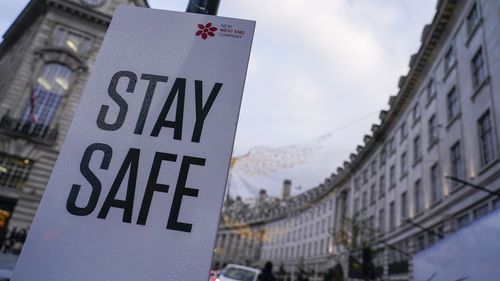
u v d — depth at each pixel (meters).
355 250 23.66
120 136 1.66
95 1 21.81
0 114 18.17
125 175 1.58
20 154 18.02
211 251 1.44
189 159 1.61
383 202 27.77
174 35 1.88
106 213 1.51
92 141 1.65
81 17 21.25
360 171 36.22
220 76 1.78
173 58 1.82
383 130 29.27
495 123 12.53
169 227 1.48
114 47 1.85
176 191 1.54
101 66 1.81
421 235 19.53
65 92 19.77
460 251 6.39
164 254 1.44
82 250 1.45
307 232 49.66
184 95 1.74
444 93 18.05
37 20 21.73
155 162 1.60
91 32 21.20
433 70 20.12
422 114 21.25
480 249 5.62
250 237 66.19
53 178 1.57
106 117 1.70
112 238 1.47
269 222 64.12
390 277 22.89
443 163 17.25
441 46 19.17
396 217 24.11
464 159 14.98
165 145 1.64
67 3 20.91
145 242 1.47
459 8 17.00
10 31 27.42
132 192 1.55
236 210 71.38
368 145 32.28
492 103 12.86
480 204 13.32
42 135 18.64
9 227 16.78
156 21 1.91
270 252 60.91
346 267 32.34
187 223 1.49
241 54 1.83
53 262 1.43
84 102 1.73
